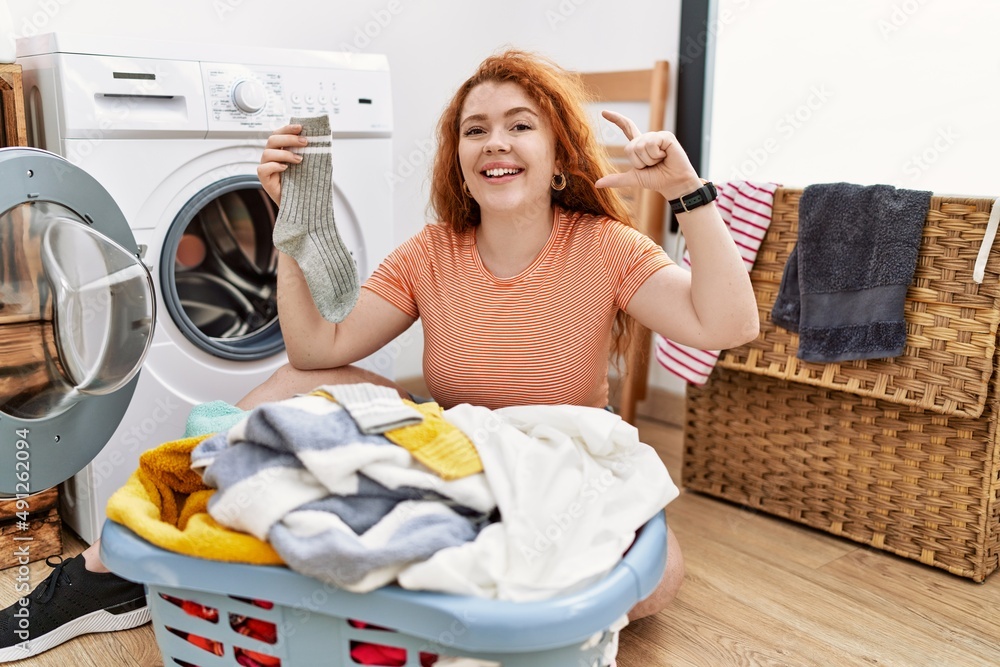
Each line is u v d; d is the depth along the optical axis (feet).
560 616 2.95
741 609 4.80
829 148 6.64
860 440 5.58
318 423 3.30
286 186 4.21
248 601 3.37
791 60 6.77
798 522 6.04
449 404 4.62
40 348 4.60
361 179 6.30
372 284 4.72
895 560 5.48
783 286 5.62
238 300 6.34
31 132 5.26
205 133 5.42
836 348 5.36
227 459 3.30
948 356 5.00
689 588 5.05
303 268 4.17
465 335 4.41
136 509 3.49
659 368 8.10
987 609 4.85
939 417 5.20
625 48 8.03
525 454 3.49
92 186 4.67
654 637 4.50
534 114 4.17
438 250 4.64
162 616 3.60
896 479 5.44
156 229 5.33
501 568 3.16
